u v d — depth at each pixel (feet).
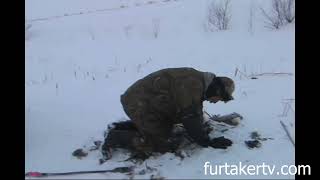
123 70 15.88
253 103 12.00
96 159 9.71
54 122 11.61
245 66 14.99
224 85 9.35
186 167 9.14
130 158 9.50
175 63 16.05
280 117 11.09
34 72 16.44
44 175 9.02
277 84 13.24
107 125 11.11
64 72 16.26
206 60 15.97
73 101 13.24
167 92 9.32
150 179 8.79
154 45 17.97
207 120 10.77
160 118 9.43
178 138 9.87
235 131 10.39
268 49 16.17
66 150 10.18
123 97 9.57
